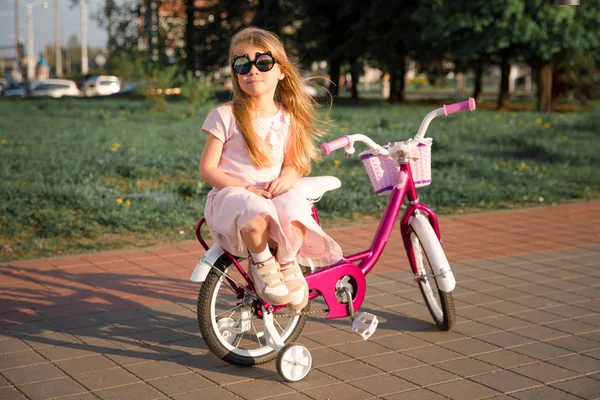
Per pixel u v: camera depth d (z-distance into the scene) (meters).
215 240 3.83
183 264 6.17
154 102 22.17
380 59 31.00
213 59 34.19
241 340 4.39
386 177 4.43
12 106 25.45
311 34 31.45
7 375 3.89
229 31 33.34
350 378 3.93
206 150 3.79
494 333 4.63
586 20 23.72
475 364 4.12
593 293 5.49
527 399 3.67
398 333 4.62
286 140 3.90
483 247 6.87
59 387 3.75
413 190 4.46
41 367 4.01
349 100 33.19
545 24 23.56
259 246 3.62
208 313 3.92
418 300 5.29
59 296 5.29
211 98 25.45
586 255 6.61
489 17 23.89
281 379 3.91
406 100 34.66
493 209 8.77
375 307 5.13
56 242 6.78
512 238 7.24
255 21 32.03
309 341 4.47
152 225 7.42
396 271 6.02
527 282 5.76
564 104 30.62
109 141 13.96
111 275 5.82
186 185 9.21
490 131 16.55
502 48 26.14
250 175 3.78
